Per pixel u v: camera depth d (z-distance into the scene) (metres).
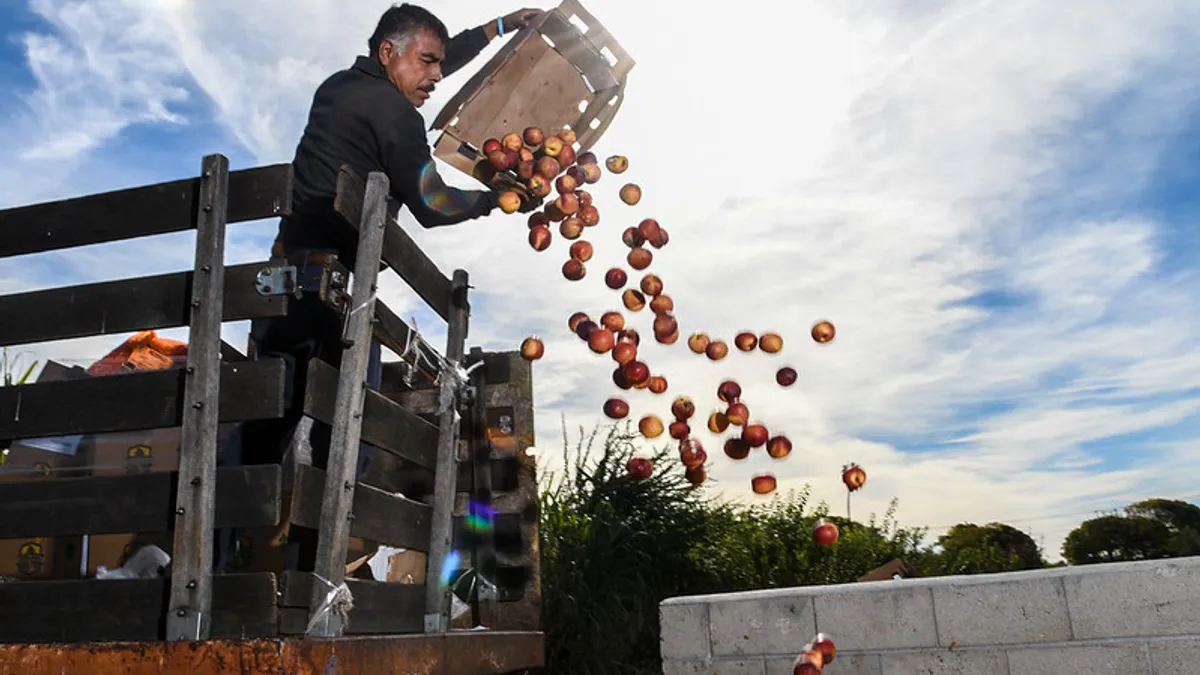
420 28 3.16
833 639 3.12
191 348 2.13
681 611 3.32
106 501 2.14
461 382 3.12
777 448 3.04
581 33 3.34
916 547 6.88
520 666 3.29
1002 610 2.94
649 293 3.35
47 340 2.34
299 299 2.65
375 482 2.78
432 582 2.79
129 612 2.06
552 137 3.41
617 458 6.45
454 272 3.17
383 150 2.85
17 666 1.98
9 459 2.62
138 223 2.32
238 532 2.52
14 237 2.44
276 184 2.24
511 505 3.85
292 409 2.61
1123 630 2.80
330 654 1.96
